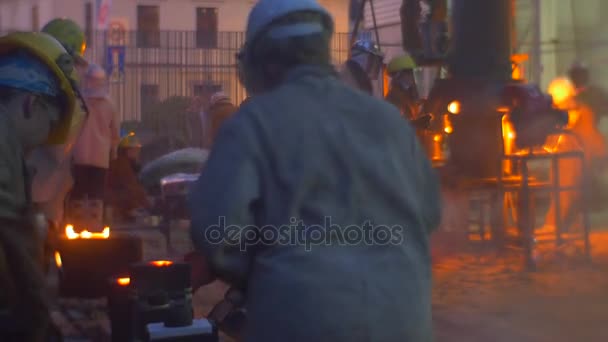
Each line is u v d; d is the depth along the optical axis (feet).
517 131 36.68
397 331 11.07
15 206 12.75
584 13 83.15
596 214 49.55
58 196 24.03
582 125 50.26
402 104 39.27
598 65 80.48
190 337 16.24
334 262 10.96
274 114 11.36
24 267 12.72
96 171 33.35
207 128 67.15
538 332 25.50
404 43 45.73
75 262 23.85
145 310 16.51
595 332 25.34
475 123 39.50
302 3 12.20
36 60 14.07
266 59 12.19
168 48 130.41
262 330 11.02
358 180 11.28
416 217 11.60
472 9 40.86
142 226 42.01
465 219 39.68
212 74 124.26
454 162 40.06
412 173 11.90
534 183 36.88
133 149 53.67
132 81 124.16
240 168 11.02
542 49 91.09
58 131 14.43
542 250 37.11
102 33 132.46
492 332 25.39
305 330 10.79
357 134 11.53
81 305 23.90
